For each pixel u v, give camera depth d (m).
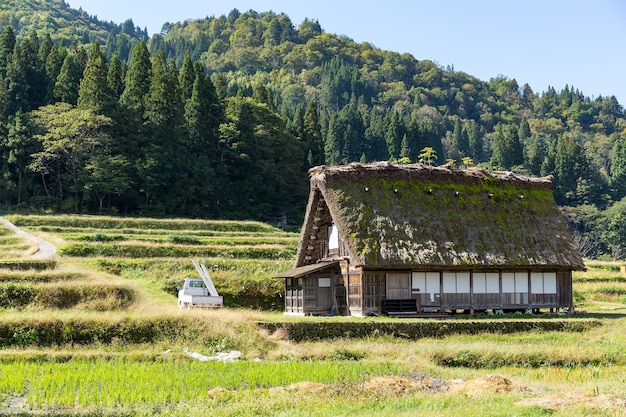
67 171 71.75
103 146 70.50
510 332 27.39
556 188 111.12
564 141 115.25
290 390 17.20
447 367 21.88
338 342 24.59
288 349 22.94
